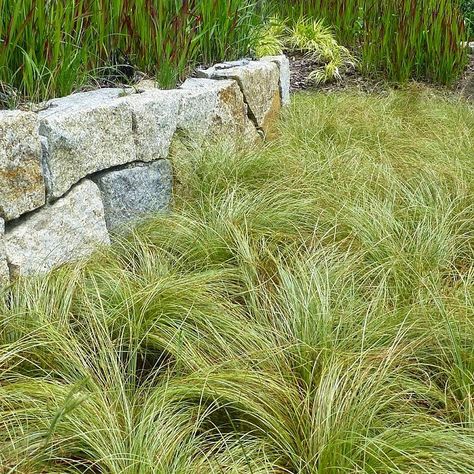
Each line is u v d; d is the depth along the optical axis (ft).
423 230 12.46
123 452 7.23
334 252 11.78
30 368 8.86
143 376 9.37
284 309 9.87
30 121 10.07
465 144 18.07
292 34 28.63
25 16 11.85
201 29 17.30
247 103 17.33
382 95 24.58
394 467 7.29
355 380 8.20
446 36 26.35
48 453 7.24
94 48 14.03
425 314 9.62
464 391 8.71
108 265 11.30
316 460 7.43
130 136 12.59
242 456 7.56
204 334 9.40
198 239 11.98
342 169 15.39
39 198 10.43
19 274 10.07
